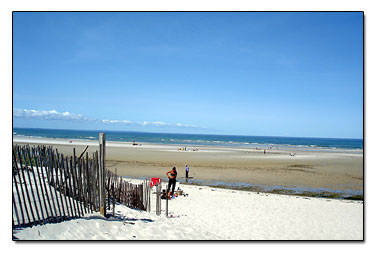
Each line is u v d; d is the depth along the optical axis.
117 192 9.85
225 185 20.36
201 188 17.39
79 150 43.28
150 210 10.54
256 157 42.06
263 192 18.17
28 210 5.94
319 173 26.80
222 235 8.05
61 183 6.31
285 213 11.72
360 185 21.20
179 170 27.12
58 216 6.09
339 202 14.59
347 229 9.68
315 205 13.59
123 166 29.00
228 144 92.81
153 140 108.50
